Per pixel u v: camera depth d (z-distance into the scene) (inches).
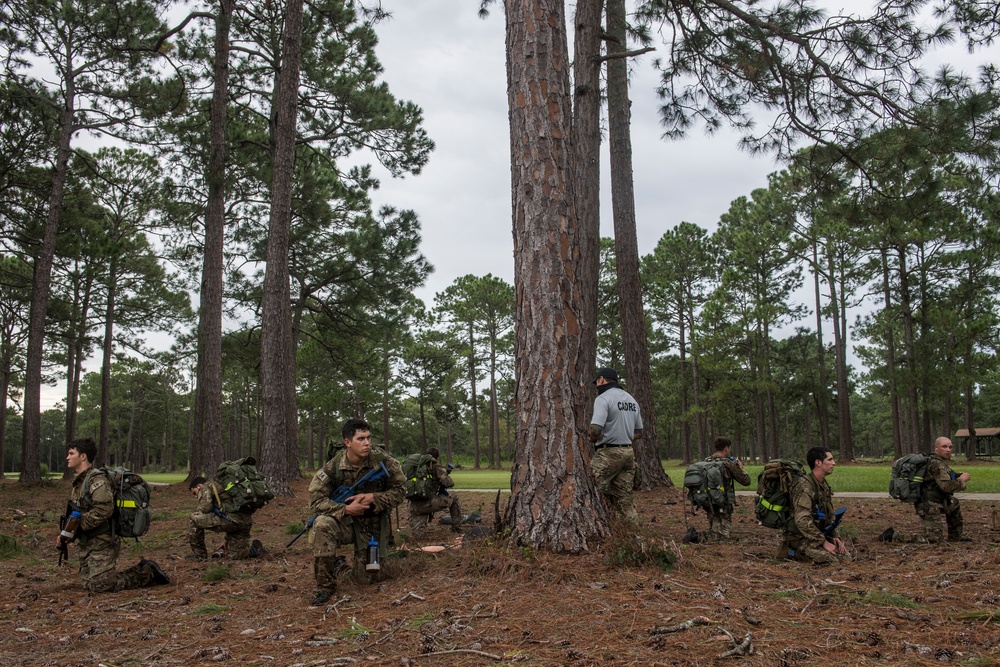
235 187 985.5
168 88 814.5
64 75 858.1
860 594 171.9
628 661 128.5
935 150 415.2
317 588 212.5
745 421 2381.9
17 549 328.2
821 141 453.4
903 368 1285.7
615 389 273.9
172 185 945.5
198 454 861.2
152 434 3299.7
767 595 175.6
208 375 691.4
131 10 769.6
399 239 1056.2
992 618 146.9
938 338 1230.9
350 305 1128.8
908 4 380.5
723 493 295.7
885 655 127.0
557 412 226.7
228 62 765.9
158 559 301.6
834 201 481.1
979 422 2682.1
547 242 238.8
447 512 476.4
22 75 858.1
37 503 649.6
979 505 427.8
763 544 285.3
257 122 946.1
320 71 828.0
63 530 231.0
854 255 1423.5
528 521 219.8
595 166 490.6
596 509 221.5
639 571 199.8
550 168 244.1
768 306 1510.8
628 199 614.5
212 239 711.7
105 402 1350.9
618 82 618.5
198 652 150.2
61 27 826.2
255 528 411.2
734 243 1717.5
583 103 492.7
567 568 198.5
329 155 951.0
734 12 417.7
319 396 1742.1
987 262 1182.3
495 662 132.7
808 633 141.5
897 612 155.1
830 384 2069.4
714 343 1582.2
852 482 654.5
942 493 280.5
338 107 855.7
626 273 605.9
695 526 350.3
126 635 170.6
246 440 3380.9
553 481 221.0
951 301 1240.8
